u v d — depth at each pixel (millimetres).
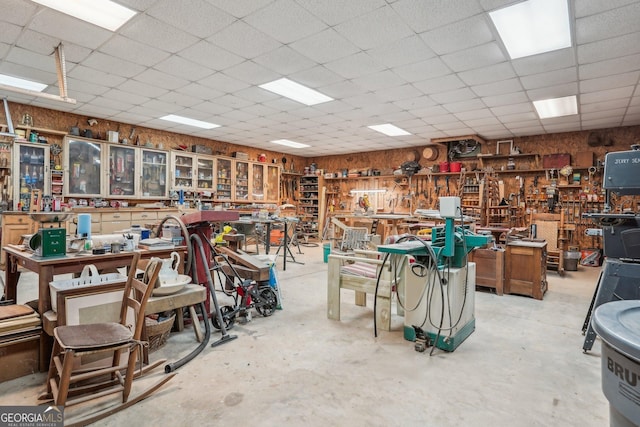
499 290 4406
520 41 3438
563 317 3553
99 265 2492
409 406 1943
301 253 7531
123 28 3291
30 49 3723
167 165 7527
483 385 2186
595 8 2834
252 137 8328
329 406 1927
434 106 5609
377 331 3059
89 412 1797
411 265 2844
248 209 8578
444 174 8445
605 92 4785
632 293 2643
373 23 3158
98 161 6484
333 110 5934
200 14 3039
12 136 5340
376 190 9734
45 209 5453
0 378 2076
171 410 1862
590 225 6871
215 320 3096
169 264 2889
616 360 858
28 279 4805
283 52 3775
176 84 4801
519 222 7414
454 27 3203
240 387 2107
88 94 5234
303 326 3166
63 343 1641
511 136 7684
